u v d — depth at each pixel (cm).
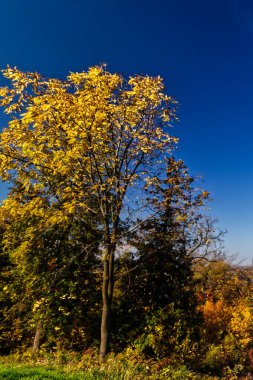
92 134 1327
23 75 1273
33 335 2238
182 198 1541
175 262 1789
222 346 1956
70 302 1838
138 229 1600
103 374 1091
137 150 1466
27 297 1930
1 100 1262
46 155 1344
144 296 1844
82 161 1430
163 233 1633
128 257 1812
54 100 1284
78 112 1284
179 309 1683
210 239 1538
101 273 1931
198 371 1628
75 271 1800
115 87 1388
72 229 1830
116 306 1872
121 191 1441
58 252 1864
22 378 906
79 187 1397
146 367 1316
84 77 1327
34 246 1833
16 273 2039
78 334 1886
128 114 1412
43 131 1346
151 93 1405
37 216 1666
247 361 1911
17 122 1280
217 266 2845
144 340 1599
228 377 1678
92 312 1916
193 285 1914
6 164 1365
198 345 1719
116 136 1488
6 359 1695
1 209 1550
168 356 1567
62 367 1146
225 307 2473
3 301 2228
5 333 2164
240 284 3055
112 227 1459
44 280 1794
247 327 2214
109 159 1450
